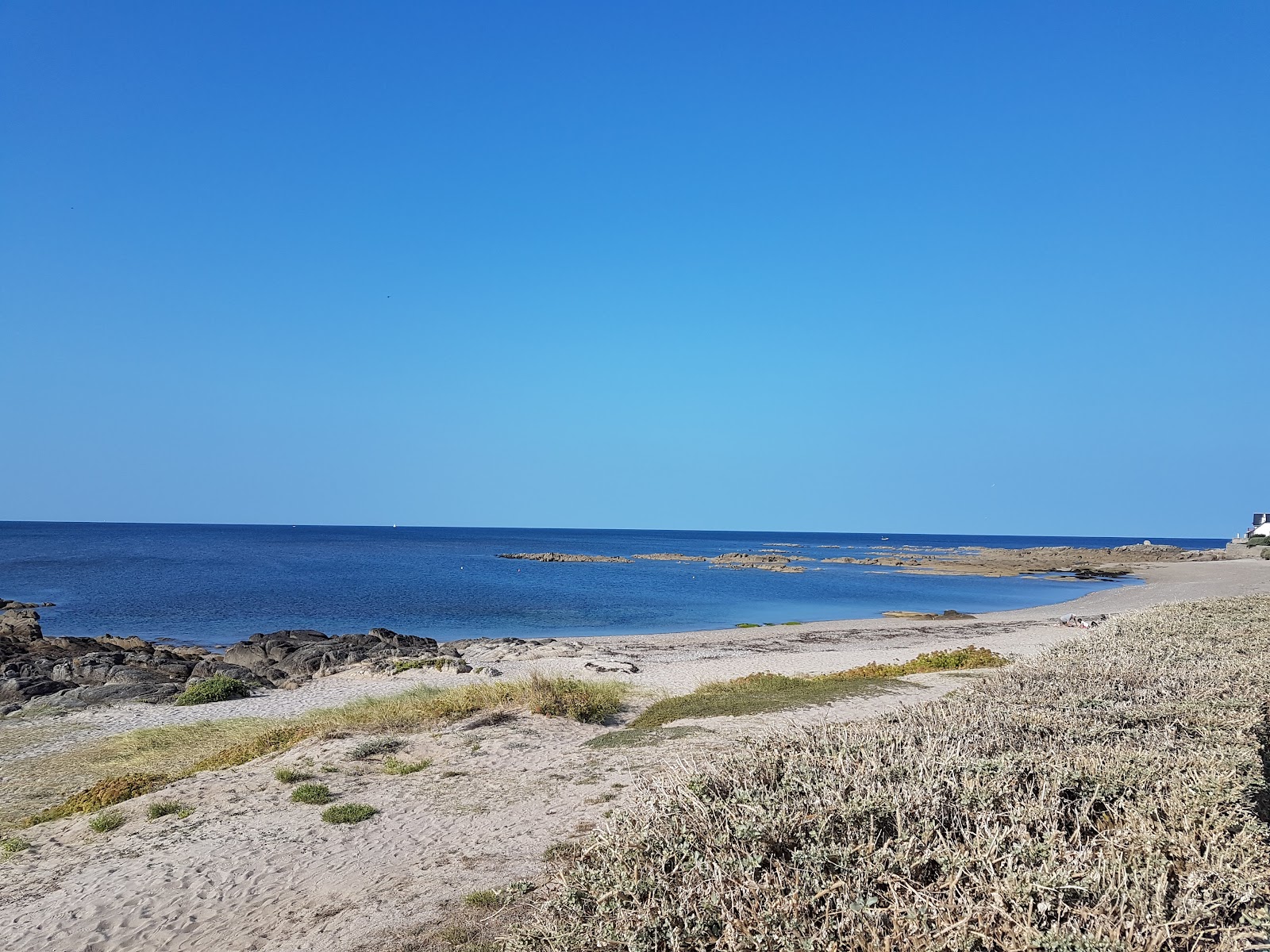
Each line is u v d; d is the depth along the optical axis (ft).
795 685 64.44
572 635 141.79
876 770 18.33
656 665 94.53
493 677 88.58
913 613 159.94
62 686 89.97
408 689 82.12
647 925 13.53
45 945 24.86
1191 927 12.22
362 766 42.63
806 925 12.87
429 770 40.93
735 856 15.08
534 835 29.68
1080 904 12.81
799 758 19.99
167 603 185.88
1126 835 15.06
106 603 185.88
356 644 117.50
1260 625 54.90
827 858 14.52
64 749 62.28
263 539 616.80
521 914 21.59
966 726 23.62
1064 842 14.37
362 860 29.09
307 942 22.41
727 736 41.39
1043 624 132.98
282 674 100.83
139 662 103.81
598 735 46.88
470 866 27.09
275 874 28.66
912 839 14.75
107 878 29.86
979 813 15.51
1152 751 20.17
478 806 34.24
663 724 48.93
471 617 164.35
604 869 15.75
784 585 247.91
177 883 28.63
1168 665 37.99
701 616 166.50
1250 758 18.67
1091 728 23.72
